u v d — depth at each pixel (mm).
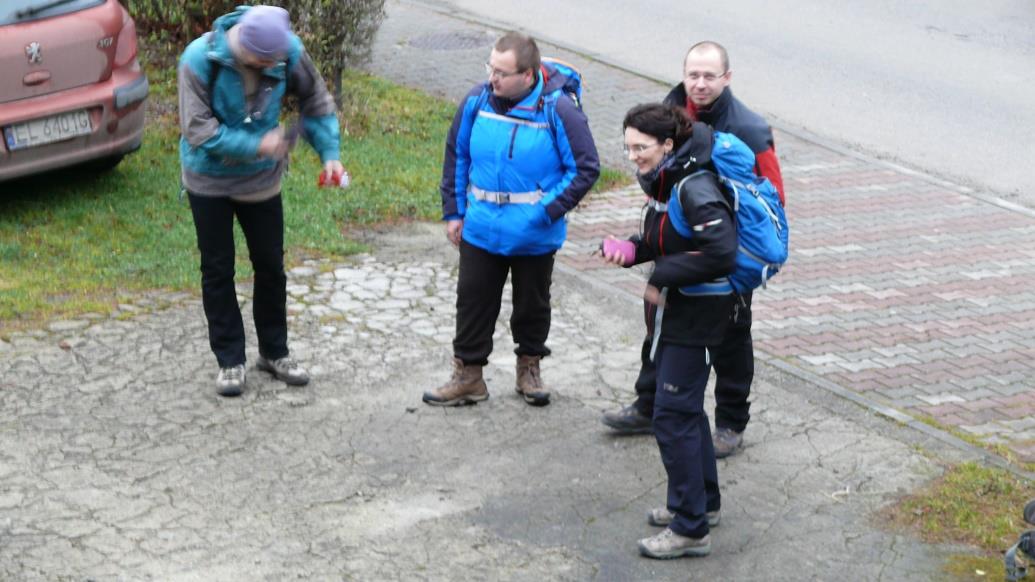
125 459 5598
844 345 7156
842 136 11211
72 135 7855
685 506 4961
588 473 5672
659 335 4957
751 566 4992
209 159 5820
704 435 5105
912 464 5797
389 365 6637
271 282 6227
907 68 13039
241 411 6086
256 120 5758
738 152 4812
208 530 5082
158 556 4883
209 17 10422
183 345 6719
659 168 4816
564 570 4918
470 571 4883
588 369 6715
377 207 8961
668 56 13281
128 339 6746
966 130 11398
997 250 8797
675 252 4879
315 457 5699
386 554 4977
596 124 11273
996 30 14422
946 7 15367
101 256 7699
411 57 12859
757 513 5383
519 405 6281
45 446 5672
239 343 6254
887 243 8867
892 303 7801
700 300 4883
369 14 10805
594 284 7879
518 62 5598
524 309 6098
